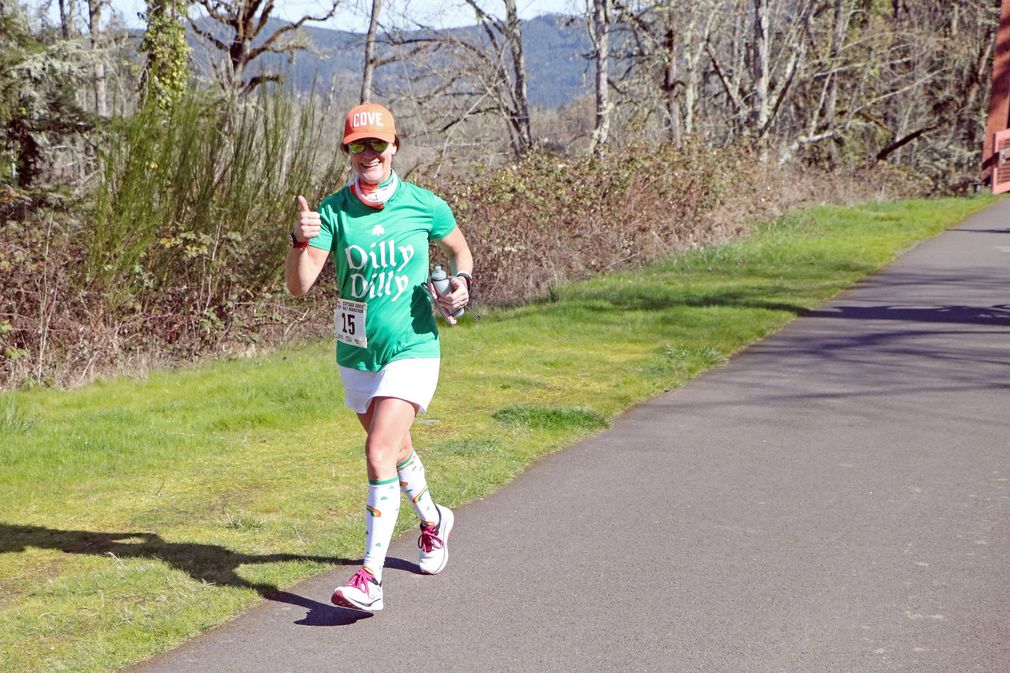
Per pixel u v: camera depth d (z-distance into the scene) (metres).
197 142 11.28
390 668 3.66
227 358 10.96
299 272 4.18
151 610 4.12
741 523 5.04
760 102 26.12
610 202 15.69
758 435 6.62
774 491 5.51
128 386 9.03
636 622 3.98
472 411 7.48
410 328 4.19
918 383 7.92
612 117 25.73
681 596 4.21
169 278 11.07
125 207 10.48
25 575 4.56
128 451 6.58
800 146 29.56
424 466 6.08
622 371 8.64
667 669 3.61
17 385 9.45
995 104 26.56
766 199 19.42
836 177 26.64
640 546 4.78
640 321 10.74
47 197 12.40
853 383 7.98
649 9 24.98
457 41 25.55
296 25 25.39
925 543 4.72
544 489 5.68
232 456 6.47
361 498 5.59
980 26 36.16
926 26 33.69
